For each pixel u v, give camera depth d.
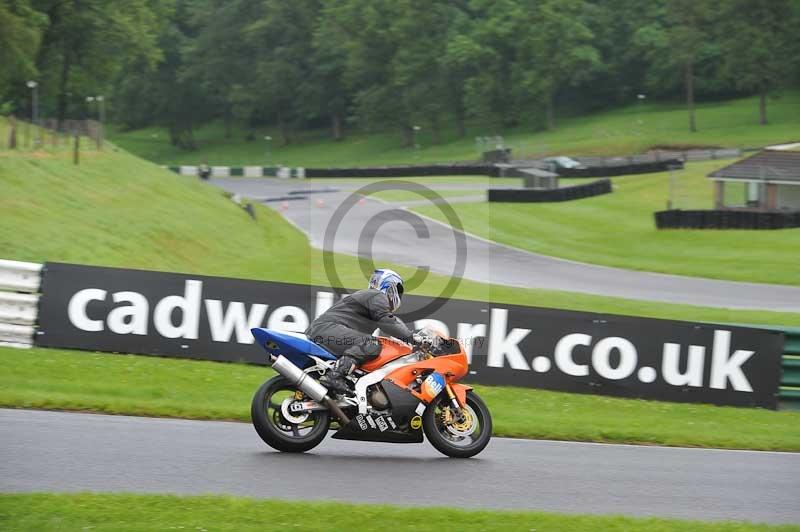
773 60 198.38
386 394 19.12
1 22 134.38
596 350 31.36
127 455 17.53
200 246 81.12
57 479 15.57
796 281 73.88
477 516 14.58
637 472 19.69
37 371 26.73
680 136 194.75
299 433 19.77
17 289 30.53
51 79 172.12
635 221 105.25
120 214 78.31
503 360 31.33
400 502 15.86
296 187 155.38
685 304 64.50
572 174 139.50
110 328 30.66
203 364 30.00
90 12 167.75
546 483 17.98
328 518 13.99
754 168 107.94
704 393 31.34
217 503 14.32
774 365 31.52
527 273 77.19
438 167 147.88
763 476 20.27
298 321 31.28
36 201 70.88
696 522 15.17
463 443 21.17
